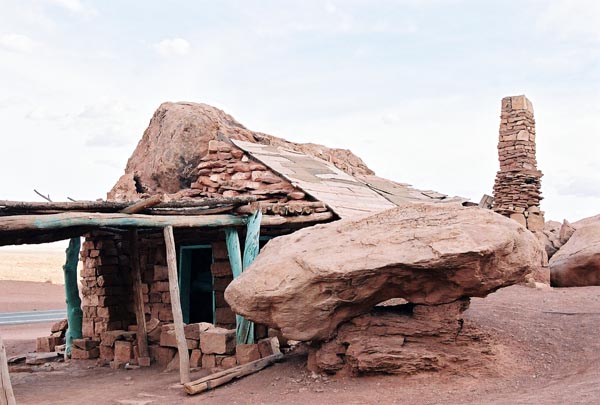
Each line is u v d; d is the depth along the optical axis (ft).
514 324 35.68
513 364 29.17
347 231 30.63
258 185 48.98
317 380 29.73
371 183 61.31
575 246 61.98
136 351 44.37
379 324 29.66
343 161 68.90
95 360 47.70
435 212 30.04
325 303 28.91
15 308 108.68
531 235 30.25
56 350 53.78
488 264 28.12
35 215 30.37
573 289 54.19
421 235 28.43
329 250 29.35
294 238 31.83
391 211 31.09
